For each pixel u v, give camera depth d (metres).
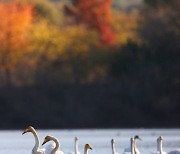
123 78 90.31
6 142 62.47
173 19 91.88
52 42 93.12
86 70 91.75
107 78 90.75
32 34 93.00
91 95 88.94
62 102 88.50
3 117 87.75
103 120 88.00
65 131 80.56
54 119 87.94
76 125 87.75
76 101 88.56
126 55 91.62
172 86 89.31
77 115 88.06
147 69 90.12
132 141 42.47
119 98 88.81
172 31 91.44
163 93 89.00
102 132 76.94
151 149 52.81
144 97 88.69
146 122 88.06
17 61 90.94
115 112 88.31
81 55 92.81
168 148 54.03
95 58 92.56
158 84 89.31
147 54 91.19
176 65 89.88
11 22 92.25
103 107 88.38
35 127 87.62
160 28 92.56
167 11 92.75
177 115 88.44
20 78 89.69
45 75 90.31
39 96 88.62
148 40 92.50
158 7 93.56
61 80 90.06
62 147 55.69
